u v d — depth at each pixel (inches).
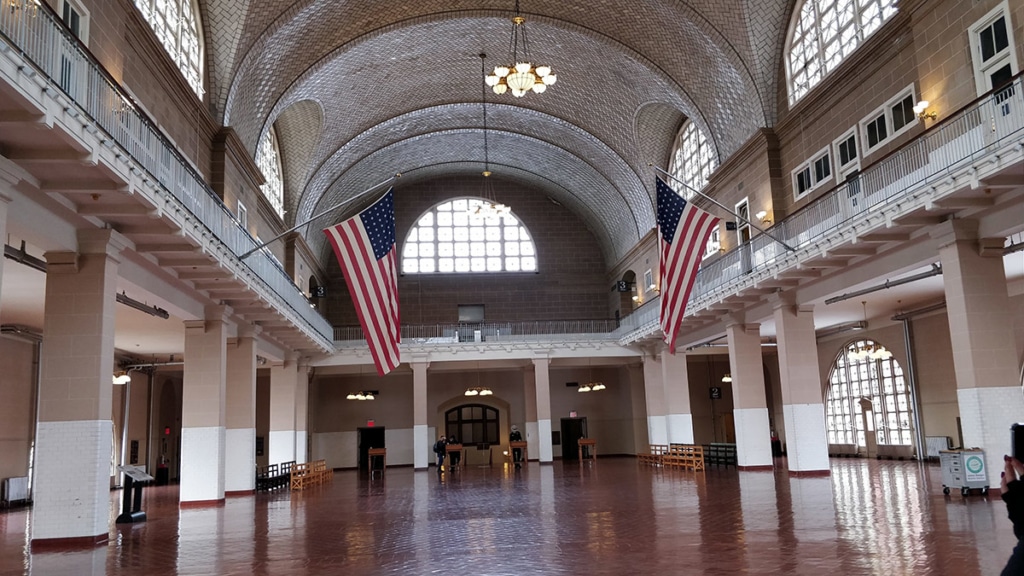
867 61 652.1
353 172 1246.3
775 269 681.6
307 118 1026.1
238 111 771.4
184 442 668.1
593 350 1188.5
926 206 490.0
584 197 1384.1
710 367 1408.7
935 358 912.3
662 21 848.3
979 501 453.4
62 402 428.1
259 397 1344.7
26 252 506.6
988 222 498.9
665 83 939.3
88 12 473.7
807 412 733.3
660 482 715.4
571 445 1421.0
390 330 564.1
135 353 1034.1
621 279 1384.1
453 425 1413.6
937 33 560.4
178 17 658.8
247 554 362.3
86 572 324.2
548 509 511.2
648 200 1177.4
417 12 885.8
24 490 767.1
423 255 1441.9
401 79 1053.8
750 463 844.0
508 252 1462.8
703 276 909.8
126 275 505.0
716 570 276.8
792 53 788.6
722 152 921.5
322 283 1391.5
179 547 397.1
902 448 978.1
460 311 1430.9
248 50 727.1
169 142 490.6
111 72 506.6
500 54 1033.5
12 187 371.6
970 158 466.3
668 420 1069.1
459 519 474.0
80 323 434.3
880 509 438.6
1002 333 496.4
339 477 1052.5
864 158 659.4
